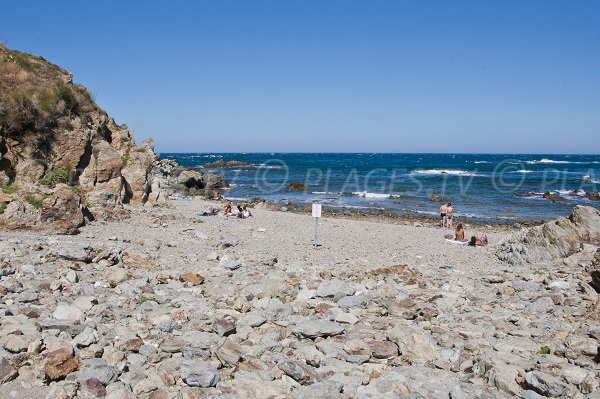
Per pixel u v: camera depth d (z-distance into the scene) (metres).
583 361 6.57
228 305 9.15
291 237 21.61
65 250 12.18
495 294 11.14
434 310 9.17
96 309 8.28
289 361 6.25
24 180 21.84
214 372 5.93
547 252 16.56
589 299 10.30
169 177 56.00
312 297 9.99
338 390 5.67
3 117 21.75
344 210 40.59
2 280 9.65
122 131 29.38
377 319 8.66
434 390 5.80
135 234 18.08
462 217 36.94
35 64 27.22
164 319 8.03
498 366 6.26
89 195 21.89
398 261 16.20
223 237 19.62
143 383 5.52
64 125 24.05
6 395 5.15
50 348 6.12
